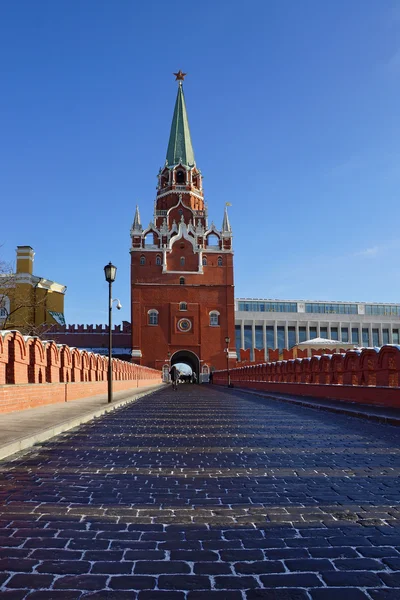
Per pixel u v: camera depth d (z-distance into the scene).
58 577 3.50
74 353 24.06
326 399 22.31
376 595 3.24
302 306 106.06
